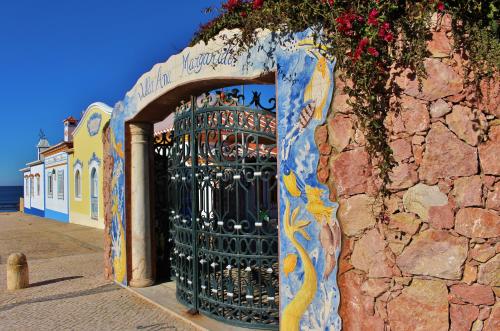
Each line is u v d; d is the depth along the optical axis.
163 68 6.36
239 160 5.59
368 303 3.85
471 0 3.51
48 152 28.88
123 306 6.68
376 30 3.75
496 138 3.43
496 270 3.38
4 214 36.59
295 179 4.39
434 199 3.60
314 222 4.22
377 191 3.83
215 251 5.73
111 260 8.36
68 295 7.52
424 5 3.64
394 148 3.76
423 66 3.62
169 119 15.02
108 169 8.48
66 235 18.08
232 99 5.62
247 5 5.05
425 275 3.61
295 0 4.35
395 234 3.74
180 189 6.50
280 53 4.56
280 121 4.55
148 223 7.68
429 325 3.58
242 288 6.13
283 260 4.51
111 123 8.30
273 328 5.31
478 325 3.42
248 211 5.46
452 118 3.56
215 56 5.33
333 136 4.09
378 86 3.83
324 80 4.14
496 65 3.42
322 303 4.15
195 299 6.06
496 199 3.41
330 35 4.07
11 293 7.91
